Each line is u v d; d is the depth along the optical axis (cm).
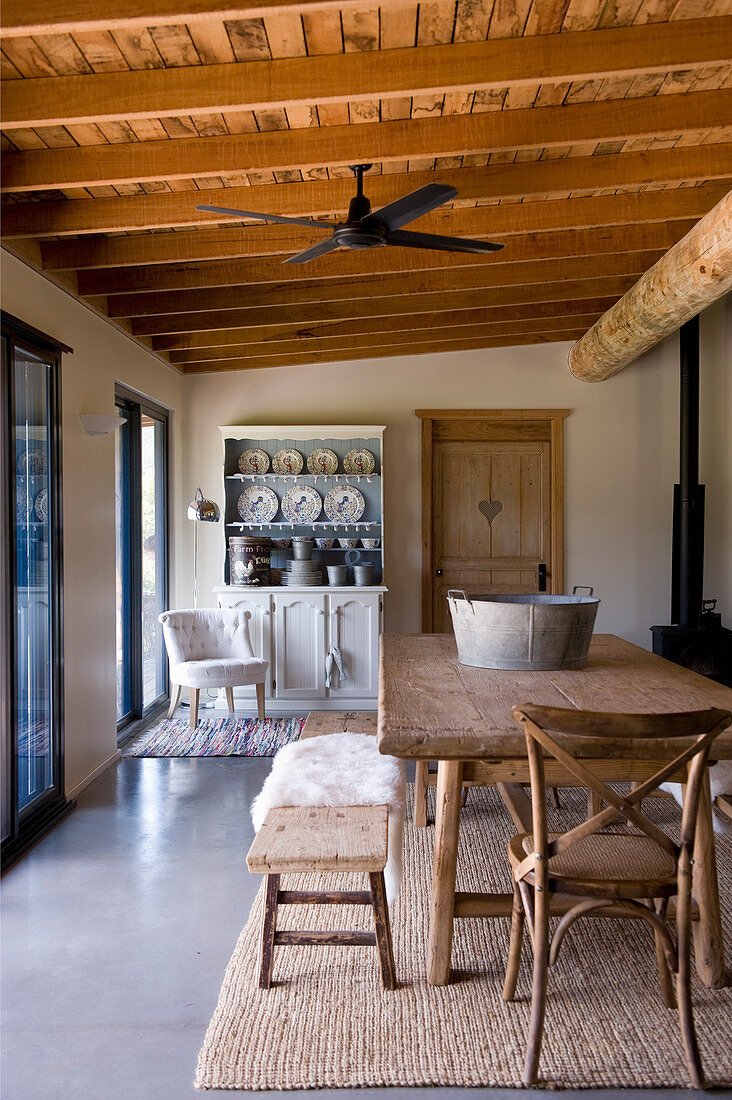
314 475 615
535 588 640
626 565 632
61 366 398
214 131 299
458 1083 194
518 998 228
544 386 631
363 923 271
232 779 438
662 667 295
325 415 630
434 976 235
